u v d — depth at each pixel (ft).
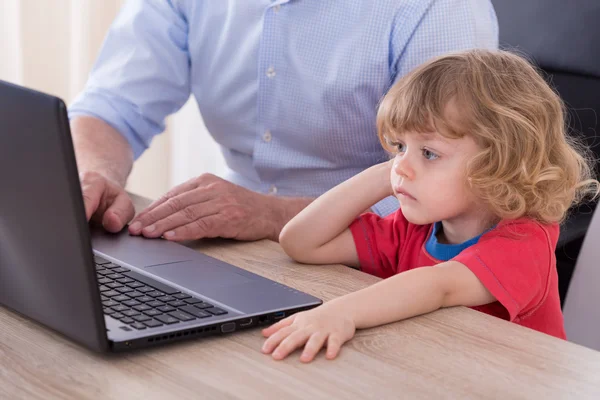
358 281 3.17
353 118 4.77
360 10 4.65
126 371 2.27
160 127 5.34
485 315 2.81
